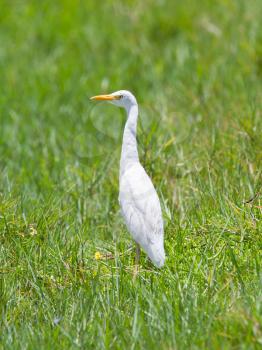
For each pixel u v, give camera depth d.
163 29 20.75
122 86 18.73
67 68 19.92
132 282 9.75
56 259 10.43
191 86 17.52
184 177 12.76
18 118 17.59
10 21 22.78
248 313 8.45
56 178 14.02
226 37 19.33
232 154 12.72
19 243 10.67
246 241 10.31
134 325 8.50
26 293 9.98
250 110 14.20
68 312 9.39
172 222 11.27
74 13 22.66
